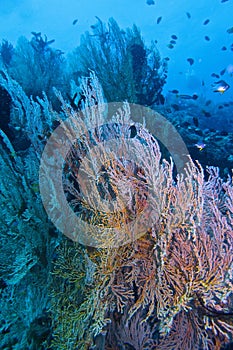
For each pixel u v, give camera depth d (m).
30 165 2.81
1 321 2.64
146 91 8.70
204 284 1.72
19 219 2.47
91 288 2.04
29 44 8.84
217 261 1.76
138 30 9.32
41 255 2.53
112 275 1.93
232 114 13.29
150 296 1.84
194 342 1.89
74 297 2.18
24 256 2.36
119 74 7.34
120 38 8.56
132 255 1.94
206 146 6.62
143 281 1.99
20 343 2.41
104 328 2.08
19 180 2.72
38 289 2.53
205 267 1.79
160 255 1.83
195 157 6.54
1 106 4.48
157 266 1.88
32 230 2.50
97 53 7.91
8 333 2.47
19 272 2.34
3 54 11.29
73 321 2.02
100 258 2.06
